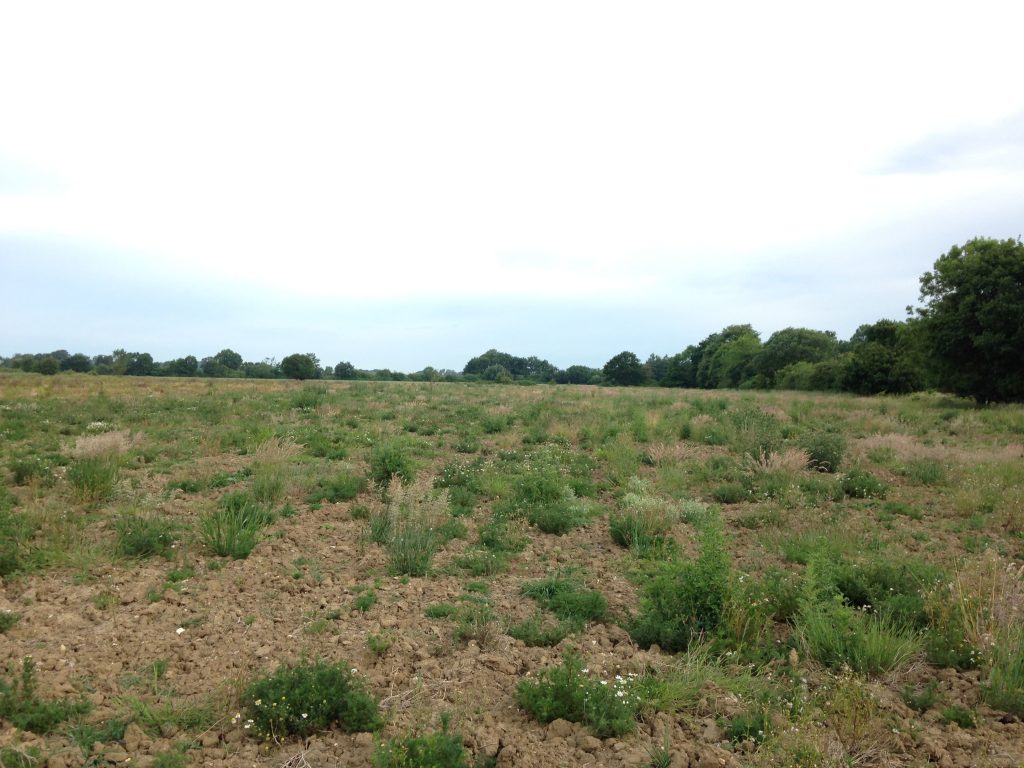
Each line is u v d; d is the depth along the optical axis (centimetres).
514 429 1689
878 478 1152
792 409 2284
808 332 7588
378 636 509
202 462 1159
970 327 2805
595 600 585
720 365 9294
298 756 364
